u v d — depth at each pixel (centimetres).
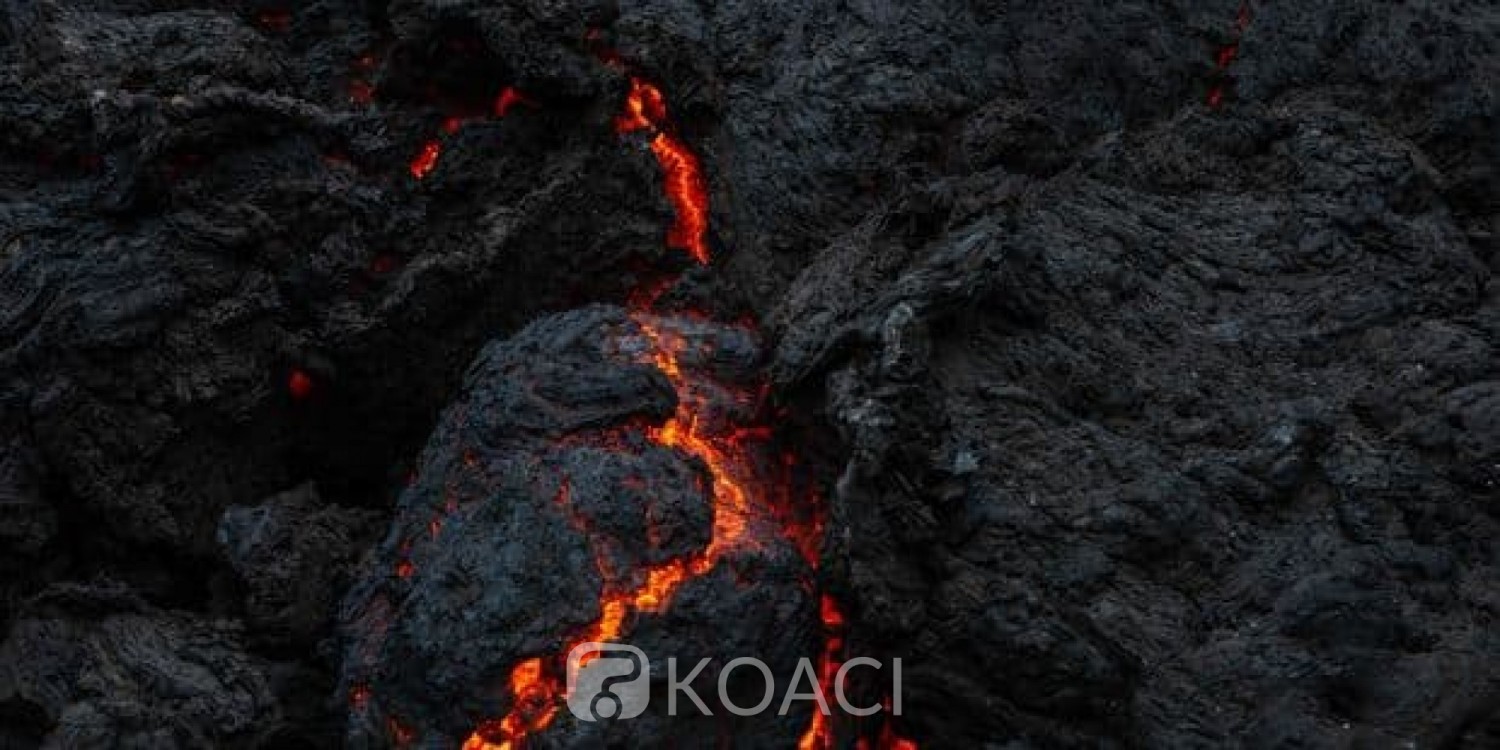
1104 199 1052
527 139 1077
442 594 782
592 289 1073
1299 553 815
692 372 926
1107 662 755
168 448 941
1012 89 1138
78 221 985
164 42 1088
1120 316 959
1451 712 745
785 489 894
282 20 1216
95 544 939
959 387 874
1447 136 1148
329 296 993
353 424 1018
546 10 1054
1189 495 834
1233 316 975
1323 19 1196
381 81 1081
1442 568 812
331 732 884
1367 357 943
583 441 841
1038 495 827
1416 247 1020
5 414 911
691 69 1105
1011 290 930
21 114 1044
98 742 808
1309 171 1079
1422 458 871
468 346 1026
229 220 975
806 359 881
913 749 803
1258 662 769
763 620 779
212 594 941
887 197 1077
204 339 953
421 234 1035
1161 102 1170
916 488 796
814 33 1146
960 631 773
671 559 783
